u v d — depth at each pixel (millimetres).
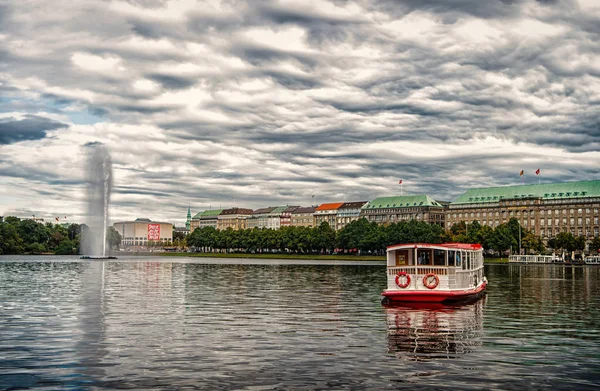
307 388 25703
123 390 25359
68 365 29688
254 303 59562
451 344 35906
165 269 140625
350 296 68188
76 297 64625
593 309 55875
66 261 194250
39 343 35531
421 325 43969
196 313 50625
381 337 38250
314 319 47031
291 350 33656
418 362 30641
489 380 27172
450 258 61469
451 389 25719
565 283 97375
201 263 191625
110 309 53188
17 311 51312
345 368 29203
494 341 37062
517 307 57344
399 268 59812
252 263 198250
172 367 29328
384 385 26219
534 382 26953
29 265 158750
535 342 36812
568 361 31219
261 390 25359
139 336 38188
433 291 57938
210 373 28156
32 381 26672
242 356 31938
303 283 92062
